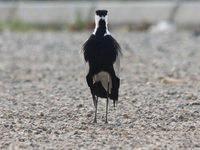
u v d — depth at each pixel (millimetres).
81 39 27281
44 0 38969
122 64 19328
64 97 13250
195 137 9281
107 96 10672
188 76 16531
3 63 19875
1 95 13594
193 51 22094
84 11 34688
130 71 17766
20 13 35531
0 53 22594
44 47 24422
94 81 10891
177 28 32875
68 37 28391
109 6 34375
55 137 9320
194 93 13320
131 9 34000
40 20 35062
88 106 12195
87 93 13828
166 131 9812
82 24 33500
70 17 34812
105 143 8898
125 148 8570
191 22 32906
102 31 10453
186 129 9914
